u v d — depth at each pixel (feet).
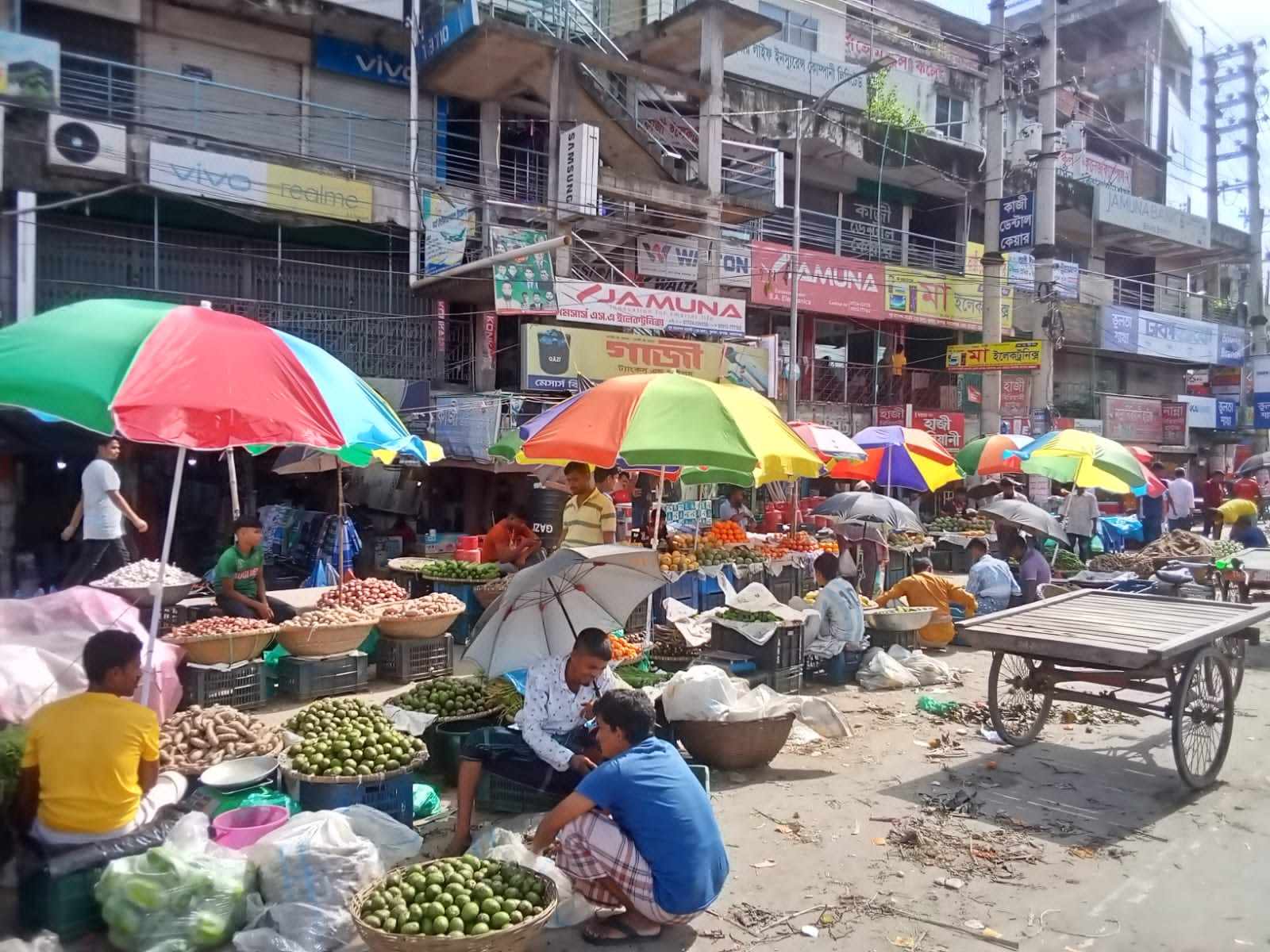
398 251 51.19
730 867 15.65
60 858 12.22
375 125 53.57
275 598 28.27
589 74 52.90
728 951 12.96
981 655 33.45
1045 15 72.49
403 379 51.47
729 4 57.52
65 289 42.83
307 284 49.67
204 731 16.51
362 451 26.07
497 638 17.46
